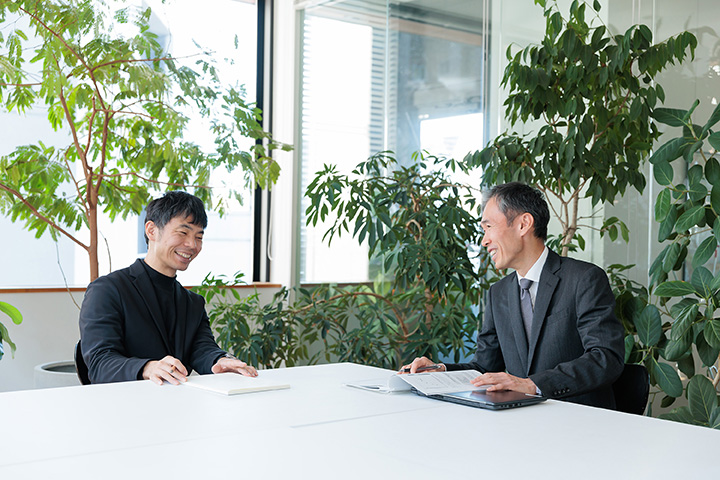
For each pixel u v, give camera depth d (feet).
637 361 8.81
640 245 10.39
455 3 12.85
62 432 4.45
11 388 12.50
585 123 9.28
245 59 15.92
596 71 9.39
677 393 8.28
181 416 4.94
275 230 16.01
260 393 5.88
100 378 6.82
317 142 15.47
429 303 12.47
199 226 7.82
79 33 10.64
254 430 4.56
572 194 10.84
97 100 11.84
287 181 15.71
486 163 10.23
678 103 10.05
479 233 11.90
